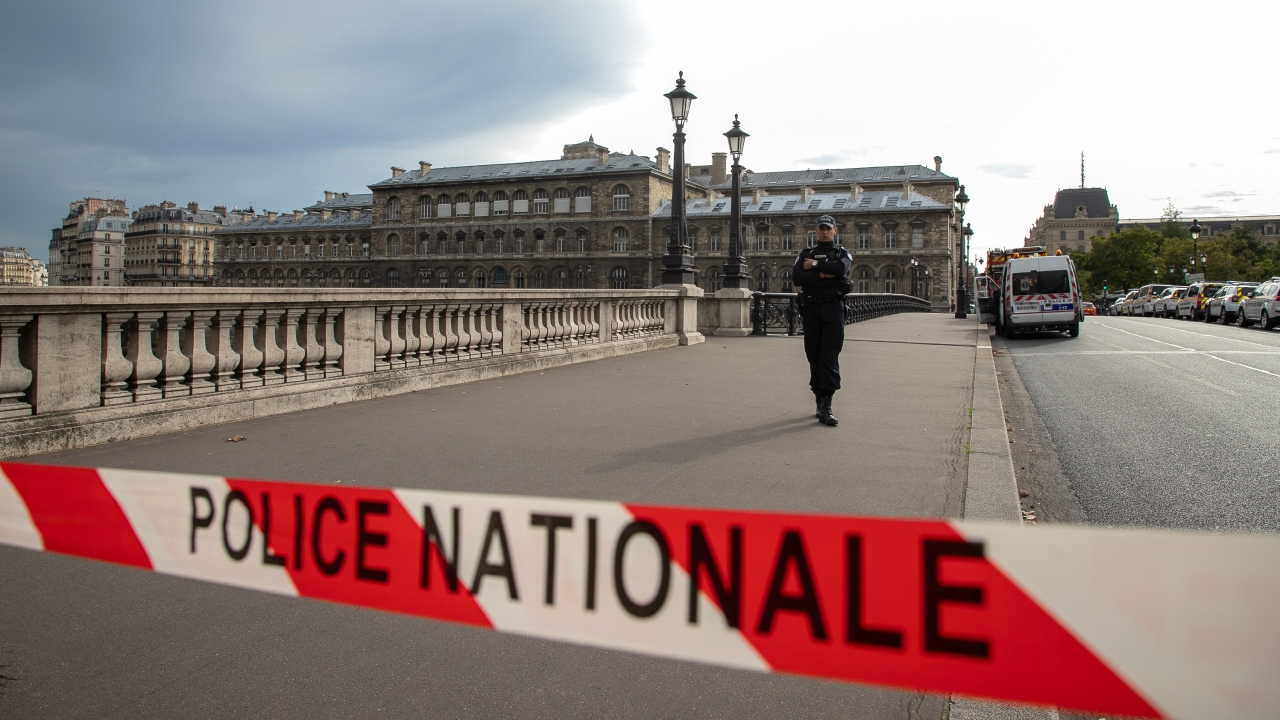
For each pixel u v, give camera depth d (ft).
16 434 16.35
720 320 59.57
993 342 66.74
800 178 314.35
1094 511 15.24
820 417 22.07
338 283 337.52
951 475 16.19
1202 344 60.44
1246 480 17.39
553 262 287.89
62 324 17.48
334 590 6.02
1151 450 20.92
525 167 305.32
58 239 523.29
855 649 4.45
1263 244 365.20
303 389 23.56
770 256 264.52
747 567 4.77
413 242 310.04
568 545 5.29
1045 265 72.59
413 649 9.07
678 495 14.47
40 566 11.42
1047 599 4.02
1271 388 33.14
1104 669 3.88
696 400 26.22
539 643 9.30
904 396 27.58
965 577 4.21
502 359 32.96
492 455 17.72
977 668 4.17
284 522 6.17
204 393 20.98
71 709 7.62
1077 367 44.01
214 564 6.37
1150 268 295.28
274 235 351.87
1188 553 3.75
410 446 18.56
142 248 453.17
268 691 8.03
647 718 7.61
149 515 6.63
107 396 18.69
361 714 7.60
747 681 8.44
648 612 5.03
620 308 44.32
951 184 289.53
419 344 28.89
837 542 4.52
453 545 5.63
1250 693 3.63
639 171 274.98
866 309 89.97
